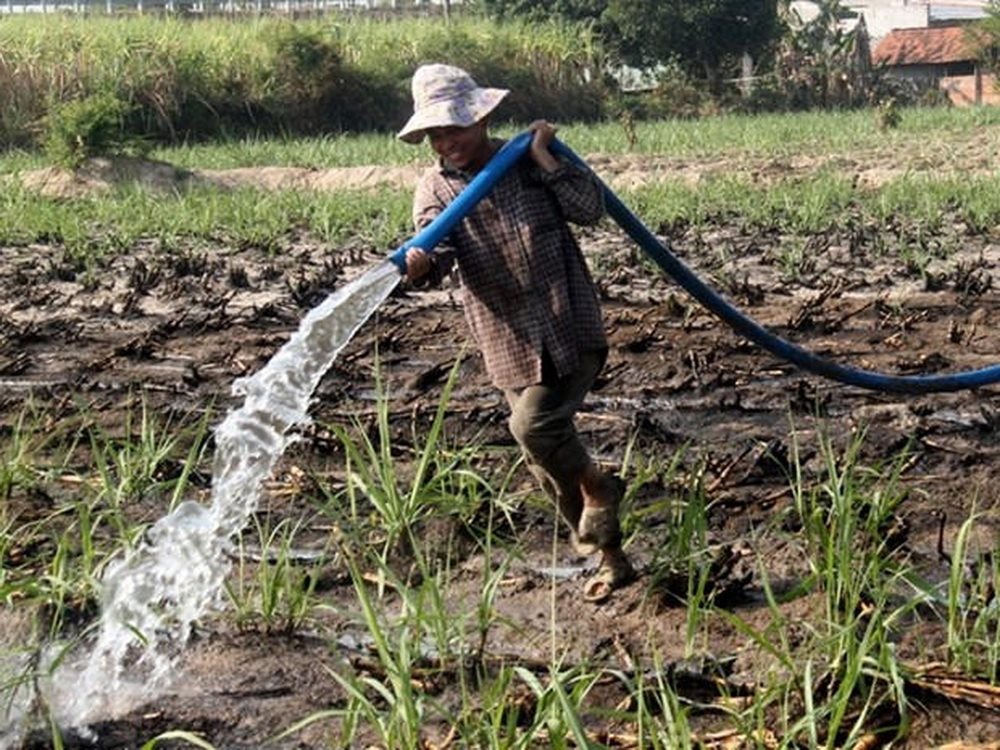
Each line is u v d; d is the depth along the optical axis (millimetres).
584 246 12125
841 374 5320
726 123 28469
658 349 8070
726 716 3961
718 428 6598
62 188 19672
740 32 37875
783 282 10258
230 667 4355
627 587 4730
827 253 11484
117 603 4637
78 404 7129
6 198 17391
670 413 6848
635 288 10188
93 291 10867
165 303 10289
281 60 29562
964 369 7598
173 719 4098
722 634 4430
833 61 39562
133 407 7164
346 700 4168
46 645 4543
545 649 4391
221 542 4816
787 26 39750
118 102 20922
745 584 4676
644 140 24359
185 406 7207
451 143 4473
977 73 41250
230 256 12555
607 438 6430
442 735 3928
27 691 4242
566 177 4477
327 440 6262
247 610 4602
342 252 12500
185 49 28375
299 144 25500
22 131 26406
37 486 5918
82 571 4898
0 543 4965
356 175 20188
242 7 35375
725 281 9961
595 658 4324
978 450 6082
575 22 38844
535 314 4480
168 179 20016
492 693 3795
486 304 4535
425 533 5211
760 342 5215
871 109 36344
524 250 4453
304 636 4547
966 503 5500
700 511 4859
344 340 4305
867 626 4387
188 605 4652
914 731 3828
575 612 4645
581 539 4680
